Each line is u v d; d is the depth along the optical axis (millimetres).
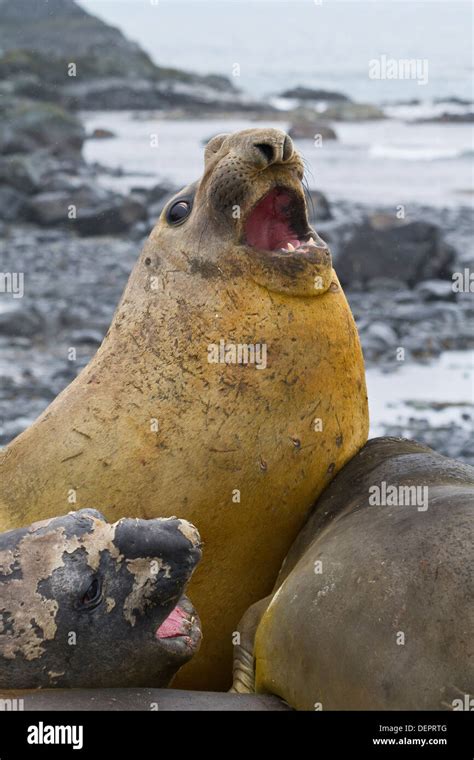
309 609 7637
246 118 113625
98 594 7512
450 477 8500
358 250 30312
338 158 67812
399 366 21875
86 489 8820
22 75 112938
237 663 8625
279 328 8867
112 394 9070
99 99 122500
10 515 9023
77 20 149625
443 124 99562
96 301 28141
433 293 28453
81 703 7340
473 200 48531
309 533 8797
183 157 71500
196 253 9203
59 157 63562
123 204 41688
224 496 8719
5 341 23812
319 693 7488
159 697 7566
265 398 8766
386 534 7617
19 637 7418
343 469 9180
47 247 37844
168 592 7547
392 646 7008
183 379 8898
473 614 6746
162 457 8750
